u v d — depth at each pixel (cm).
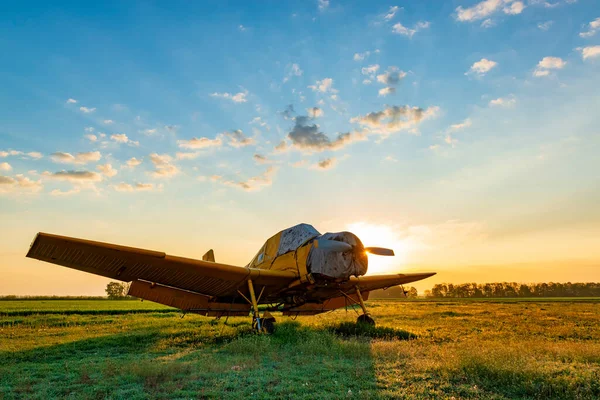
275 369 511
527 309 2141
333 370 498
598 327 1086
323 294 1028
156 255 790
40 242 715
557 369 468
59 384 454
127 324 1227
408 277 1294
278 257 1047
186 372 499
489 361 480
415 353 602
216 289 1004
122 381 457
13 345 774
